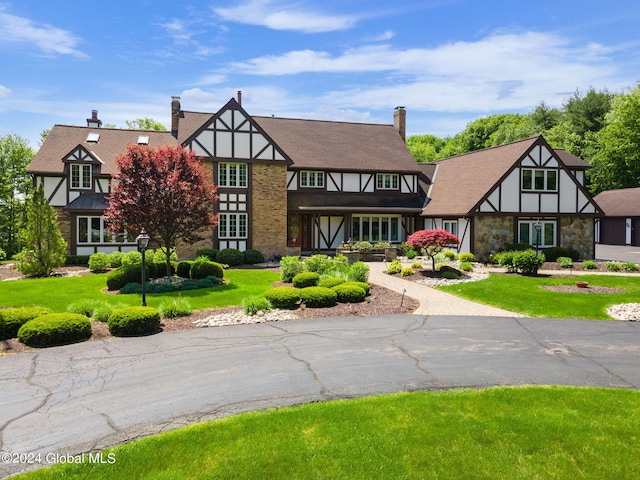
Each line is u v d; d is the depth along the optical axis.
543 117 56.12
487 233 23.48
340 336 9.71
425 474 4.48
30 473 4.47
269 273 18.77
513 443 5.04
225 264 20.92
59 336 9.12
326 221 27.52
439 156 65.56
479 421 5.54
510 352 8.59
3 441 5.16
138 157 15.45
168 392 6.59
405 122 32.59
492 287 15.73
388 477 4.42
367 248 24.53
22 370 7.59
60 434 5.32
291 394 6.49
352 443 4.99
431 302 13.61
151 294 14.20
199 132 23.67
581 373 7.44
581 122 52.97
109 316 10.24
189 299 13.46
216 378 7.16
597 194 45.91
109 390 6.68
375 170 28.08
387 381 7.02
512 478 4.45
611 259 26.72
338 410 5.82
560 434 5.23
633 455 4.83
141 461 4.65
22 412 5.93
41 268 18.33
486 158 26.77
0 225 34.16
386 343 9.17
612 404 6.06
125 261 20.27
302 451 4.82
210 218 16.77
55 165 23.81
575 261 23.89
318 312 11.99
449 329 10.35
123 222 15.59
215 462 4.62
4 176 34.69
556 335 9.87
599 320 11.37
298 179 27.16
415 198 29.11
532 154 24.06
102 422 5.64
